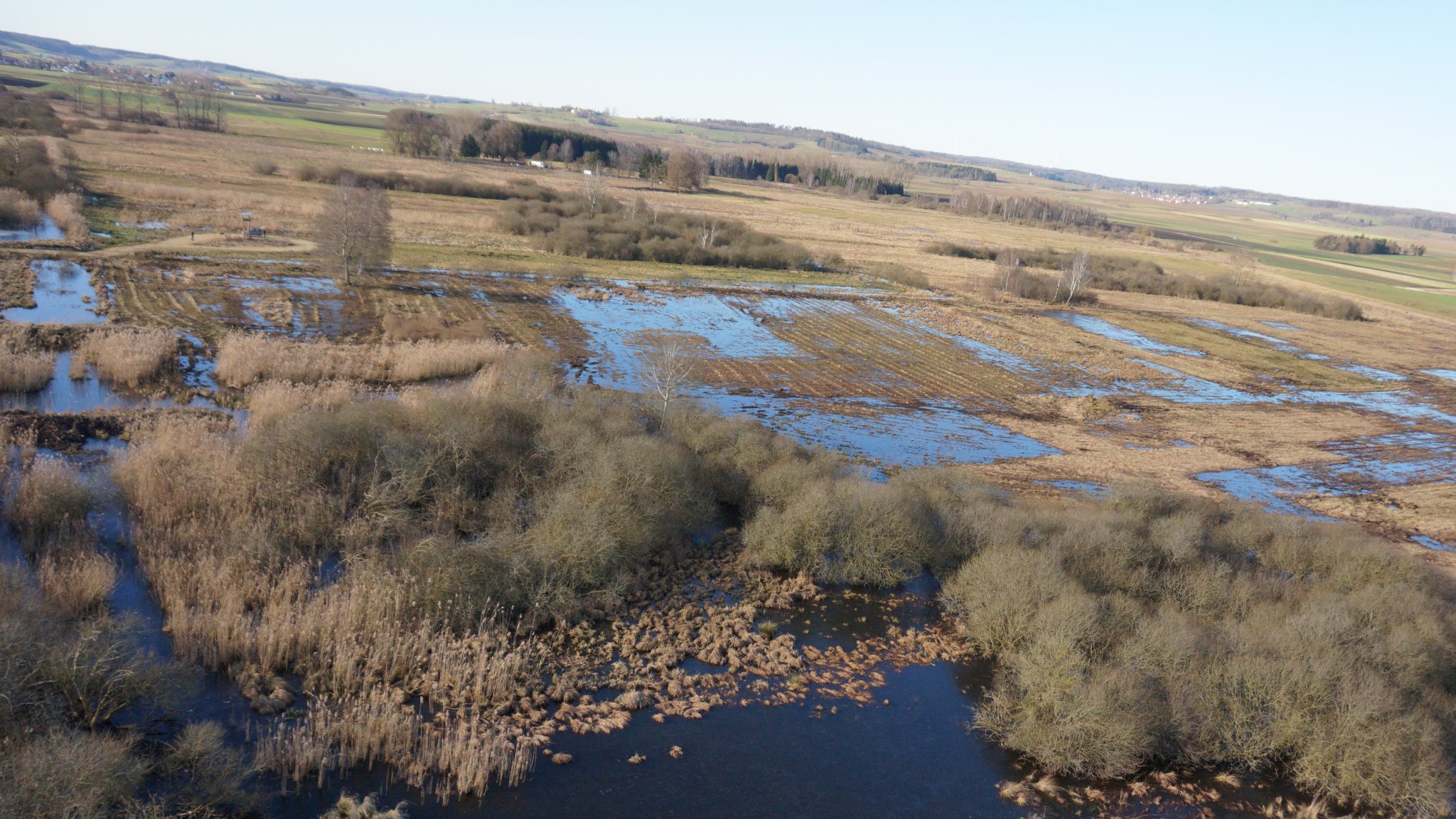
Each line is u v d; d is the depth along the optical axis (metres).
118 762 17.38
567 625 27.31
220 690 22.20
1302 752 24.03
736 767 22.06
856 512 33.84
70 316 51.84
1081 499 42.56
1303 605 30.27
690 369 52.72
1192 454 54.28
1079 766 22.98
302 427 33.41
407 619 25.77
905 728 24.59
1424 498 50.44
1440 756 23.09
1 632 19.28
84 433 35.69
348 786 19.61
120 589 25.67
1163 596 32.28
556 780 20.75
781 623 29.75
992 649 29.06
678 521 34.06
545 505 32.41
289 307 60.75
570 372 55.59
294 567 27.23
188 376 45.12
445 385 49.00
